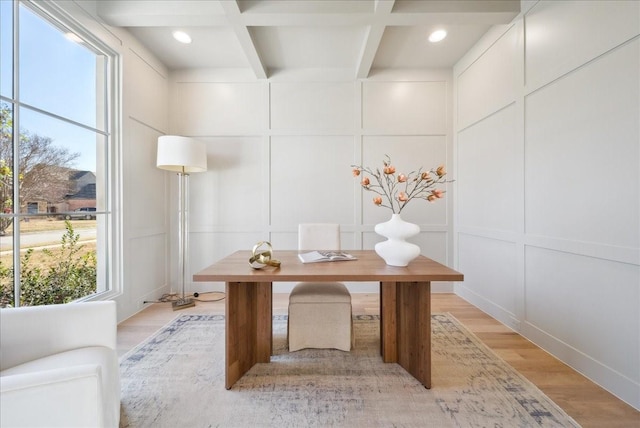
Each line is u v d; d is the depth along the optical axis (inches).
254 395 61.3
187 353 79.0
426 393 62.0
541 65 81.2
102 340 50.5
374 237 137.9
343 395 61.4
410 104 136.7
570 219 72.0
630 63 57.8
